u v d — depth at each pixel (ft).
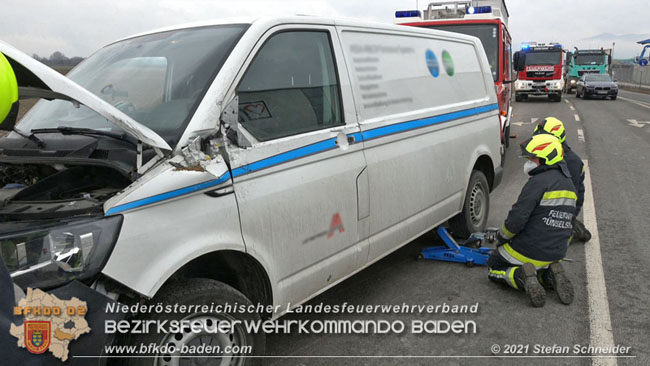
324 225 10.27
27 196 7.73
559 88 85.35
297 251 9.71
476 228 17.06
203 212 8.00
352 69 11.26
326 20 10.89
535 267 12.75
